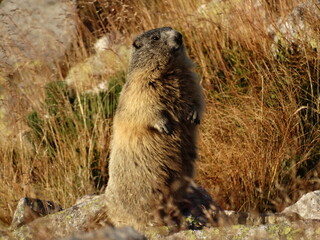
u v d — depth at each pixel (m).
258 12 14.02
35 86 15.86
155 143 9.21
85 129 13.58
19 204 10.52
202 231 7.82
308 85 12.38
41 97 15.77
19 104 15.25
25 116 15.02
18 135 14.67
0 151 14.53
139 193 9.27
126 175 9.30
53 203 10.99
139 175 9.25
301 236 7.18
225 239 7.53
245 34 14.01
